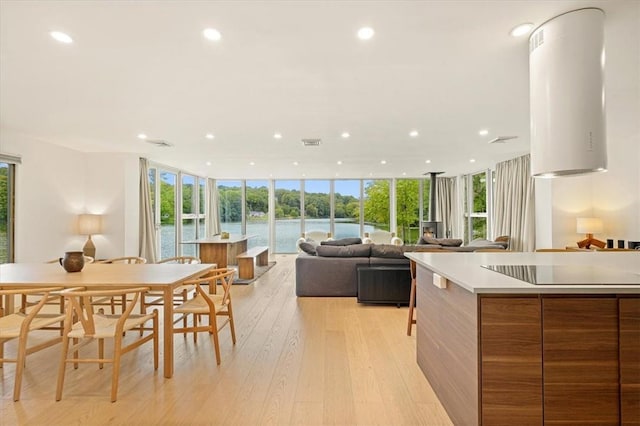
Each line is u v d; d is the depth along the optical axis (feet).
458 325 5.95
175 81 9.52
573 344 5.03
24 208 15.67
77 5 6.00
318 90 10.27
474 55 8.04
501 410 5.09
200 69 8.74
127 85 9.78
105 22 6.56
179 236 27.66
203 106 11.73
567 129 6.48
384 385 7.72
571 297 5.06
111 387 7.36
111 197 19.89
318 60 8.28
